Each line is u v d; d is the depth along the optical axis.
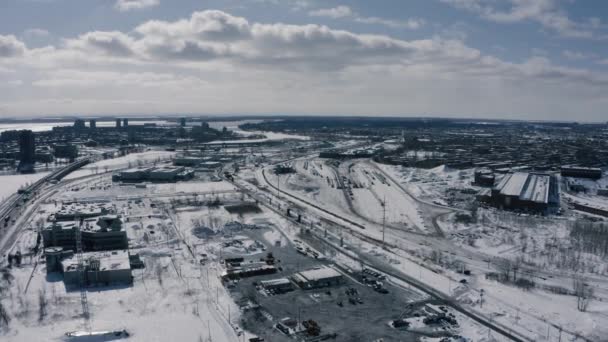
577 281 138.62
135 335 105.56
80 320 112.50
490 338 104.88
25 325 109.44
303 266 152.12
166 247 169.12
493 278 141.00
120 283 135.62
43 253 160.50
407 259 159.50
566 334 106.25
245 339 104.50
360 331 109.06
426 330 109.44
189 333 106.75
